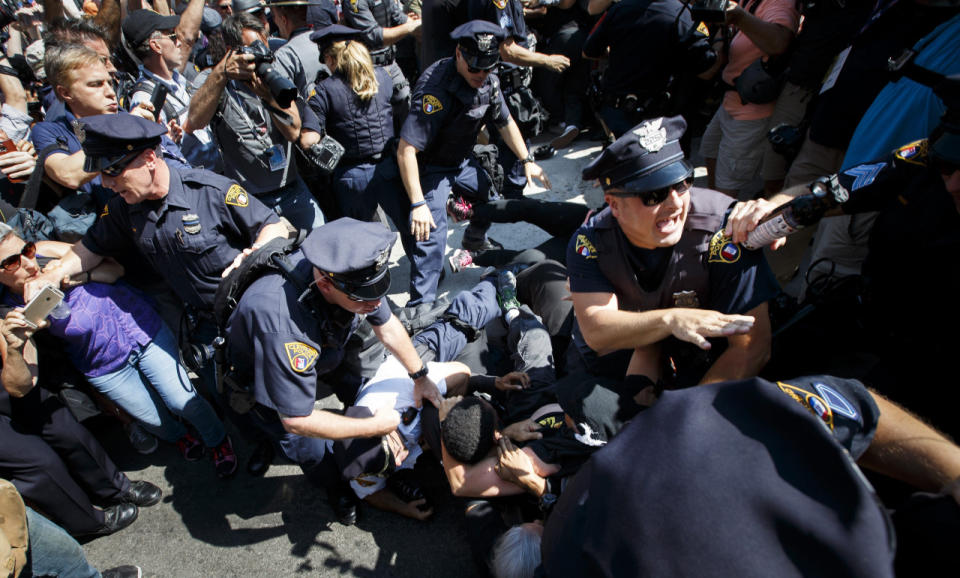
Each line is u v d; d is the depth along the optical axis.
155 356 2.78
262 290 2.12
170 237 2.44
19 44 5.60
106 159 2.17
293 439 2.53
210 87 2.99
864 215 2.58
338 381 2.87
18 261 2.25
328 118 3.60
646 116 3.84
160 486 3.05
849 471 0.70
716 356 2.01
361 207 3.88
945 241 1.73
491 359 3.28
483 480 2.34
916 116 2.24
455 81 3.24
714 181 4.35
